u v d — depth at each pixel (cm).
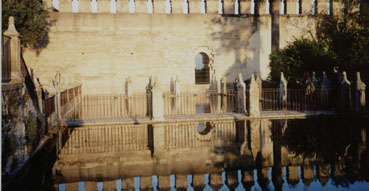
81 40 2888
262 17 3172
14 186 675
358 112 1645
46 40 2825
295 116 1627
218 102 2370
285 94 2017
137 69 2991
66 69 2870
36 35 2481
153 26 2998
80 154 938
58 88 1462
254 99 1616
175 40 3039
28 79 1062
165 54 3028
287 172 743
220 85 2828
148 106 1648
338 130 1240
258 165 804
